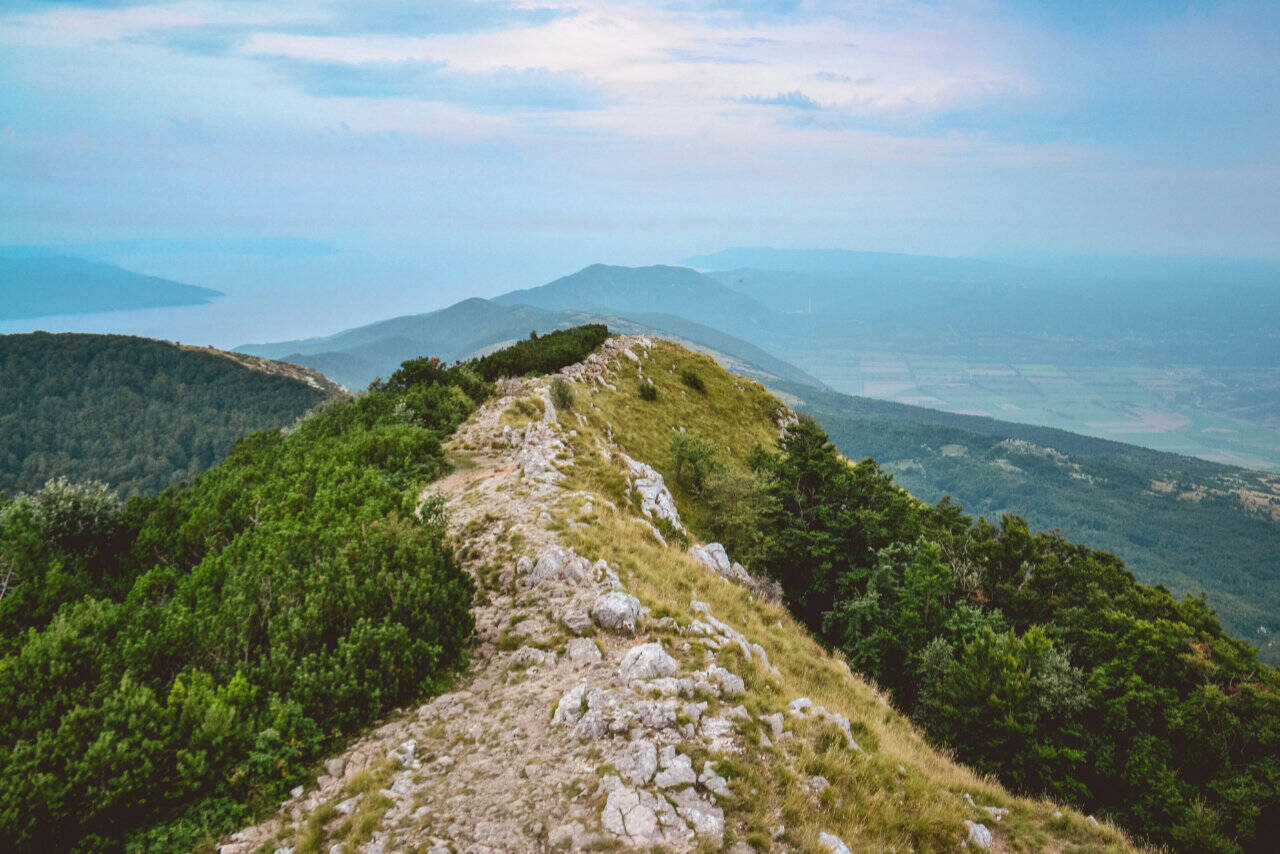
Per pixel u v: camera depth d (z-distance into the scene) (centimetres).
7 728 1195
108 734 1116
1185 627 3478
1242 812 2495
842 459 6956
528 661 1656
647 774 1172
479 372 7050
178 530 3052
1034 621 4266
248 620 1644
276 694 1373
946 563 4841
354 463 3412
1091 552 5134
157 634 1586
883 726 1953
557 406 5644
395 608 1677
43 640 1395
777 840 1074
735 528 5053
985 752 2781
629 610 1814
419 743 1340
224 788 1195
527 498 2806
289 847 1062
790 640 2388
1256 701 2800
